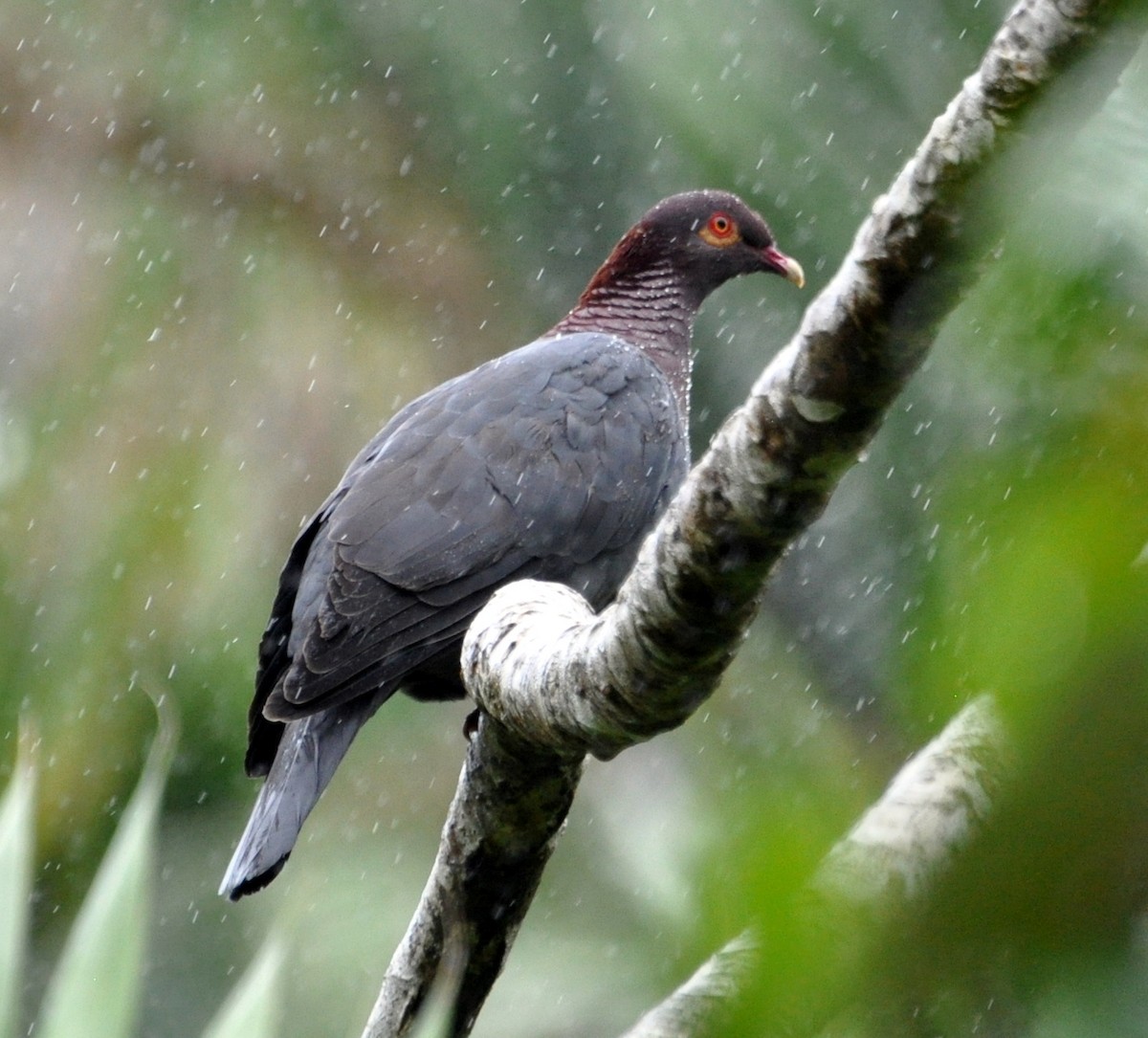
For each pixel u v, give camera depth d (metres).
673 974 2.15
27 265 14.18
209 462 13.51
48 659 12.80
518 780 5.95
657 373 10.75
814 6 12.66
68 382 13.64
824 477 4.23
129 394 13.70
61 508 13.14
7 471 13.16
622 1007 7.79
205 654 12.98
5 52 14.88
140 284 14.23
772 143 12.80
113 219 14.52
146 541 13.14
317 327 14.30
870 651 8.73
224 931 12.87
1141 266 2.08
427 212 14.86
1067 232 2.12
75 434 13.41
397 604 9.22
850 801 2.05
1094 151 2.13
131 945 4.89
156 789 4.99
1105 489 1.84
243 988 4.56
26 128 14.83
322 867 12.49
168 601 13.05
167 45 15.20
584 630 5.27
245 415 13.84
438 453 9.76
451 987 4.20
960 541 2.04
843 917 1.94
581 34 14.36
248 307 14.24
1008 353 2.19
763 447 4.23
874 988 1.92
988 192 2.30
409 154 14.96
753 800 2.01
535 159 14.79
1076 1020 1.80
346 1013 11.39
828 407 4.02
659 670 4.87
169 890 12.94
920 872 2.15
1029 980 1.84
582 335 10.91
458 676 9.82
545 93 14.65
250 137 14.97
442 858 6.44
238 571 13.26
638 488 10.16
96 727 12.76
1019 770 1.81
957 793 2.81
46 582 12.87
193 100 15.05
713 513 4.43
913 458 8.79
